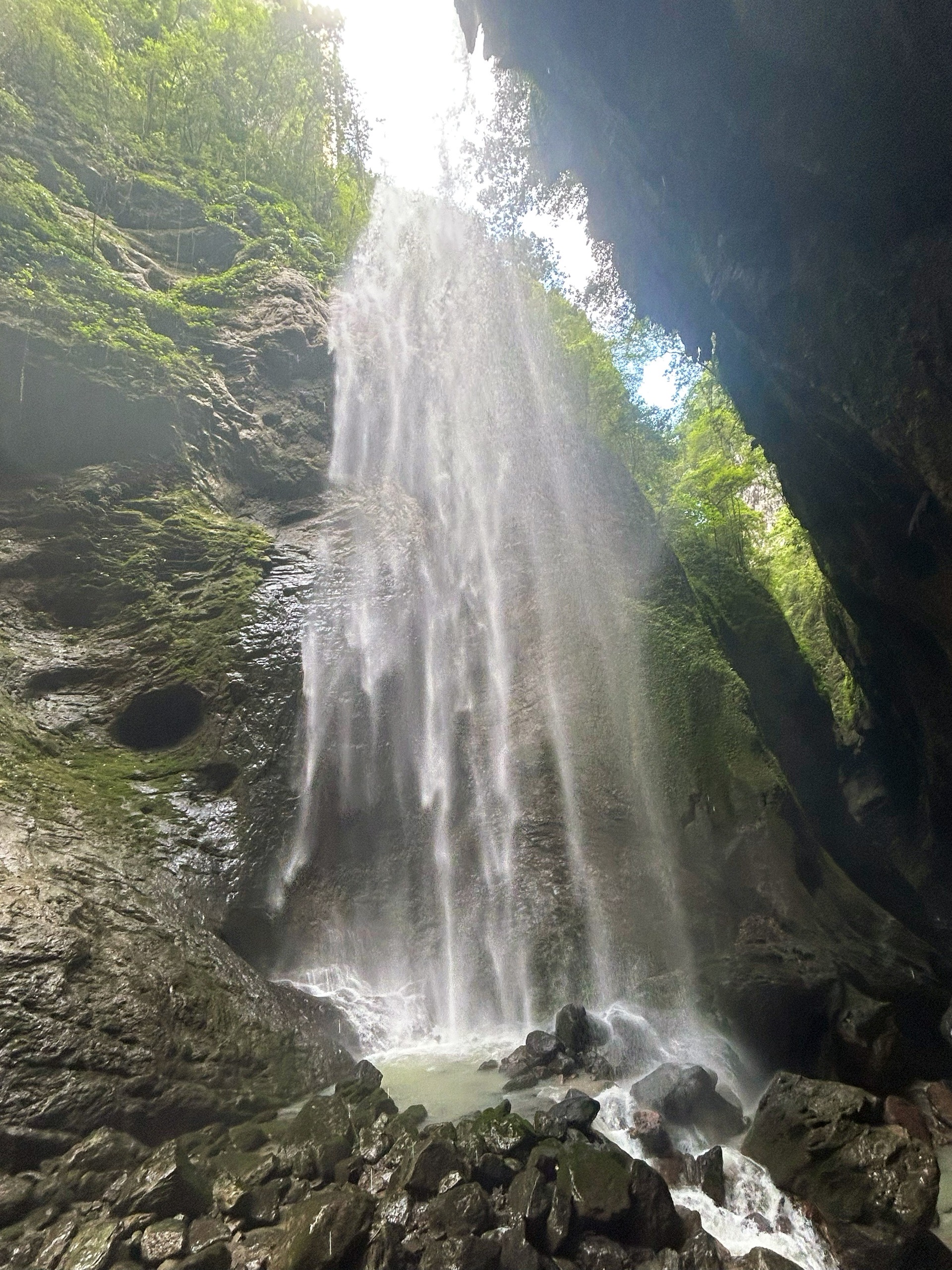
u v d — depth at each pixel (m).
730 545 21.66
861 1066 6.57
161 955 6.03
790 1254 4.01
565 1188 3.89
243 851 7.71
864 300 8.09
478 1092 5.71
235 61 16.25
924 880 18.75
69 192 12.21
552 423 14.81
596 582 12.32
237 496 11.45
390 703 9.67
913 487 9.83
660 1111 5.24
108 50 14.04
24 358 9.80
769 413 12.94
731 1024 7.10
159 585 9.78
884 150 7.01
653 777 10.04
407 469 12.92
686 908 8.66
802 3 6.57
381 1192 4.07
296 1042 6.01
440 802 9.27
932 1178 4.18
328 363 13.22
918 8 5.90
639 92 9.10
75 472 10.09
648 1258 3.74
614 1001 7.73
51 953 5.35
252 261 13.69
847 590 15.78
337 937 7.83
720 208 9.57
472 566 12.09
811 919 8.71
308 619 9.86
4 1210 3.95
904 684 16.88
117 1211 3.87
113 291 11.39
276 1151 4.52
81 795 7.34
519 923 8.32
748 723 10.59
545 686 10.79
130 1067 5.07
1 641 8.57
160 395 10.74
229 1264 3.60
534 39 10.09
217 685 8.95
